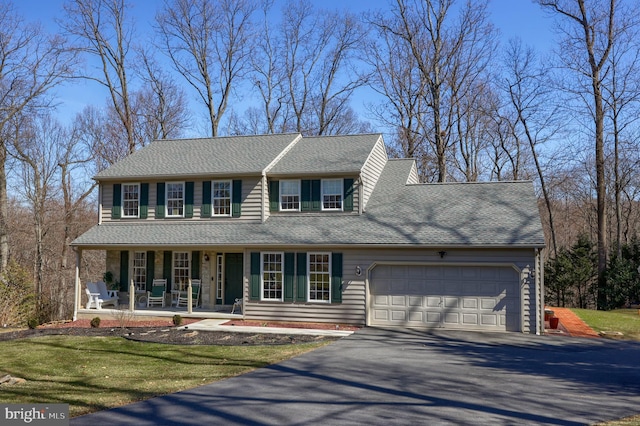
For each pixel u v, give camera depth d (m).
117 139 41.41
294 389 10.45
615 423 8.17
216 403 9.45
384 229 19.67
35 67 31.17
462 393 10.13
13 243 37.19
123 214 23.47
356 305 19.23
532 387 10.62
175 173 22.59
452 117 35.72
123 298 23.77
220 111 40.00
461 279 18.47
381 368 12.39
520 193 21.27
